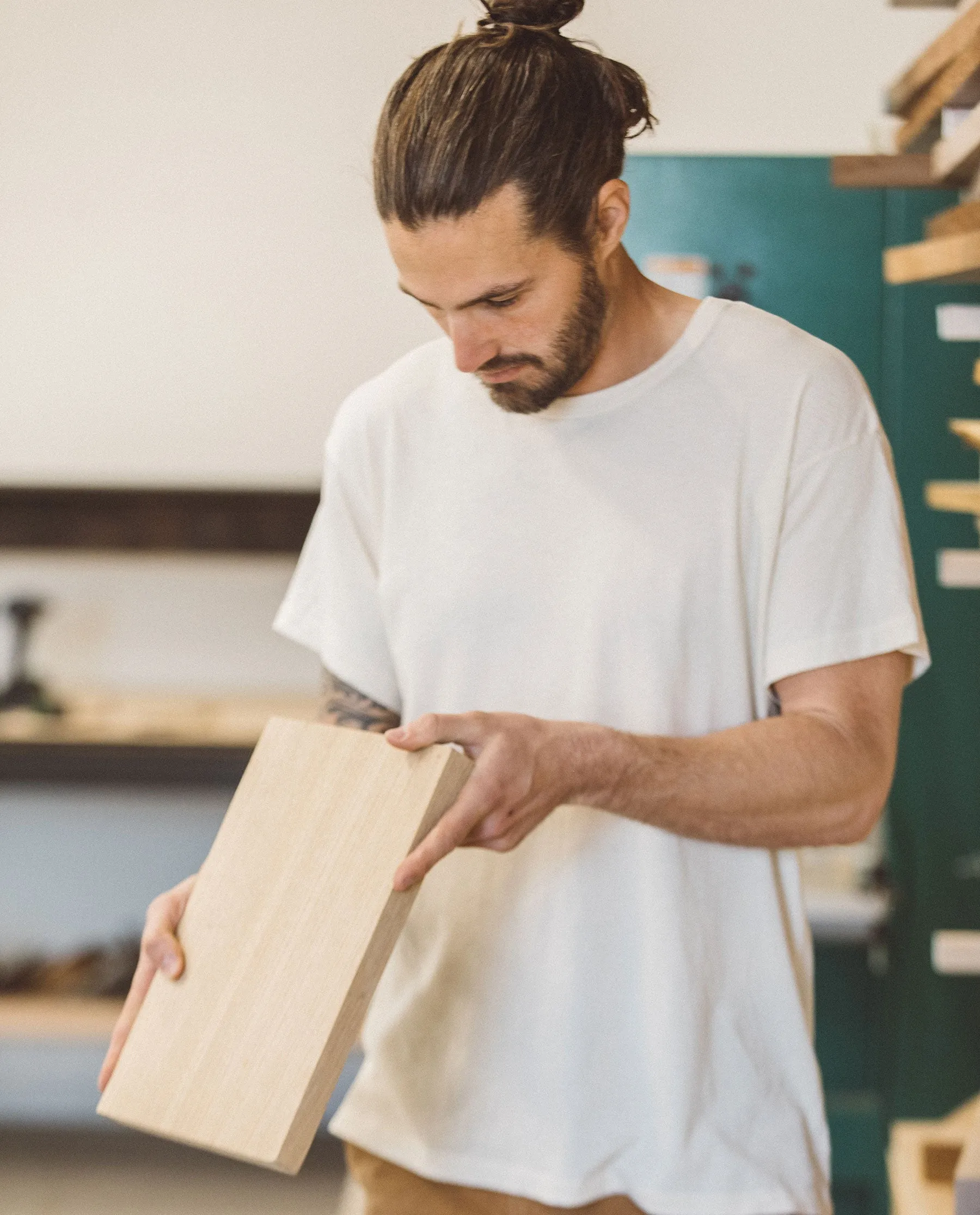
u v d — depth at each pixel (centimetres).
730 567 125
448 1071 128
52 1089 352
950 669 263
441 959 130
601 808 115
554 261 112
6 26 330
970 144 163
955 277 157
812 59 311
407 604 134
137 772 303
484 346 116
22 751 302
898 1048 266
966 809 265
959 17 173
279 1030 106
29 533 324
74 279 335
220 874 117
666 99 313
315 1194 313
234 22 328
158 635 345
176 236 334
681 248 259
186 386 336
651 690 125
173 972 114
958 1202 137
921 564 262
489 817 109
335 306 333
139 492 323
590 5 312
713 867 125
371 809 111
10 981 317
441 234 109
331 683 143
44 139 332
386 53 328
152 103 331
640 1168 123
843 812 120
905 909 265
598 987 124
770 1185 121
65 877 348
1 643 345
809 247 258
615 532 126
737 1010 125
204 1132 104
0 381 338
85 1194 311
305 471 337
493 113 108
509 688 130
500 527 130
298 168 331
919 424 261
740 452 125
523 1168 124
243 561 340
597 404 127
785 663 123
